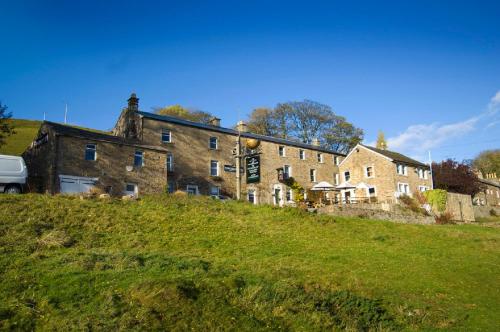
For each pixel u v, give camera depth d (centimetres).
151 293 1096
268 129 6819
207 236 1934
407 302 1395
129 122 3866
